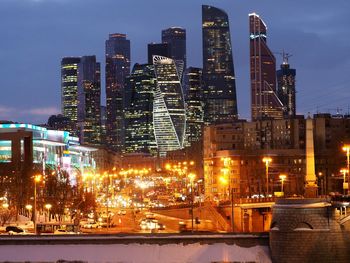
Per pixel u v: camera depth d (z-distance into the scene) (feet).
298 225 452.35
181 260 458.50
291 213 452.76
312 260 449.48
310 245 449.89
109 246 463.83
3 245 466.70
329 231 449.06
